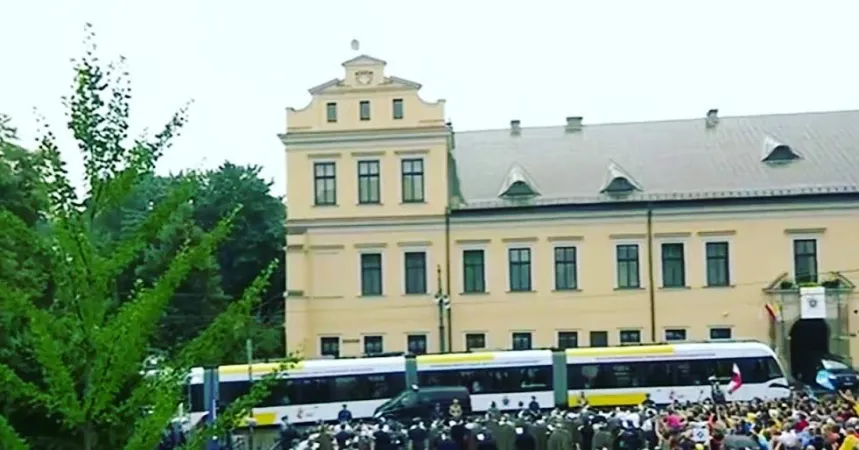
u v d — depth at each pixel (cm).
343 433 3788
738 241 6431
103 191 1627
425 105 6525
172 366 1712
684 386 5409
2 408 1903
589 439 3697
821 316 6241
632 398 5388
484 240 6531
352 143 6550
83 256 1611
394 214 6531
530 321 6488
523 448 3619
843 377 5803
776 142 6750
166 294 1655
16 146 3691
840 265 6359
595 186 6612
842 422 2859
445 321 6488
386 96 6544
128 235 1769
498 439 3622
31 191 3588
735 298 6412
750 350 5441
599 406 5384
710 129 7062
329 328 6531
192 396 5175
